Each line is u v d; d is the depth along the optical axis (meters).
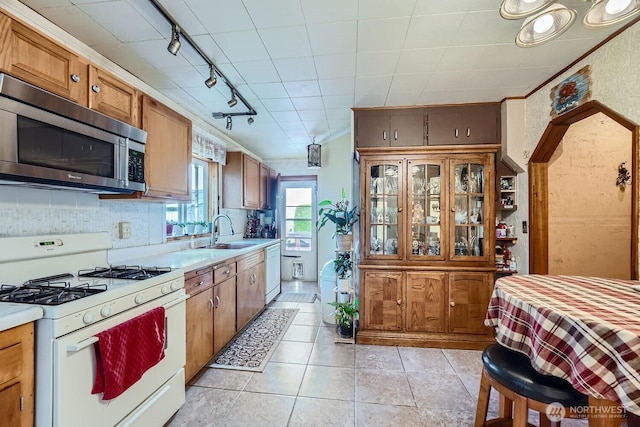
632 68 1.75
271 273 4.07
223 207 3.92
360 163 2.86
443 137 3.00
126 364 1.33
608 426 1.05
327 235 4.43
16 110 1.20
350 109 3.14
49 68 1.38
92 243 1.88
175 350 1.78
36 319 1.09
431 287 2.77
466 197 2.80
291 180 5.52
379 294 2.82
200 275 2.20
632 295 1.41
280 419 1.77
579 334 1.06
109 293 1.31
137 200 2.19
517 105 2.83
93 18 1.66
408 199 2.81
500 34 1.83
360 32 1.81
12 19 1.22
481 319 2.72
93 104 1.61
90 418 1.21
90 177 1.53
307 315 3.61
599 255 2.89
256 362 2.45
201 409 1.86
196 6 1.56
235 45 1.94
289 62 2.16
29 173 1.25
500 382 1.33
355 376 2.24
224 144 3.77
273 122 3.57
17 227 1.53
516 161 2.83
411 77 2.41
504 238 2.95
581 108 2.12
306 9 1.59
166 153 2.22
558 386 1.19
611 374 0.99
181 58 2.10
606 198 2.89
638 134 1.73
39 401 1.10
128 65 2.19
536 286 1.60
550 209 2.93
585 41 1.91
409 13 1.63
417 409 1.86
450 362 2.47
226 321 2.63
